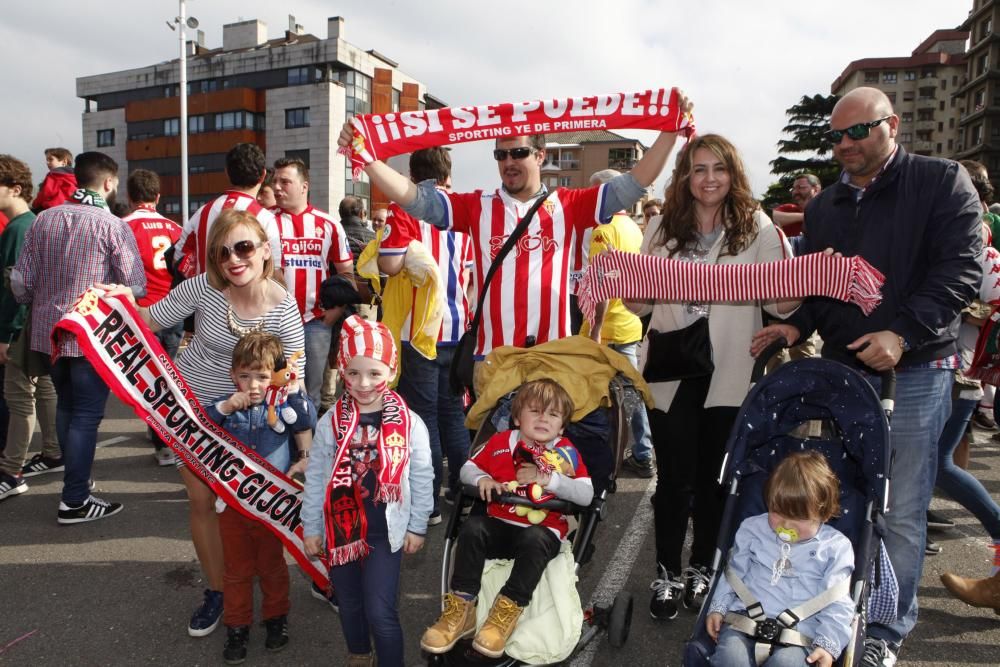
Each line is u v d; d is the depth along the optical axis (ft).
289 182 16.03
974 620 11.78
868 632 10.00
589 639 10.39
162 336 20.53
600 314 13.87
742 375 11.04
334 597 11.84
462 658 8.57
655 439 11.52
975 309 12.72
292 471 10.73
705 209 11.21
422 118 10.87
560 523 9.37
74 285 15.08
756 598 8.35
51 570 13.33
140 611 11.94
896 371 9.90
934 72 294.46
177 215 199.62
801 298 9.80
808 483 8.34
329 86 177.37
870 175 10.06
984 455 21.38
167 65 196.65
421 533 9.29
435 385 14.71
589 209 11.36
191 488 10.89
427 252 13.62
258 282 10.85
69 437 15.10
